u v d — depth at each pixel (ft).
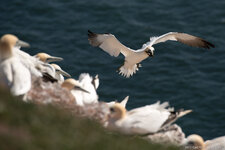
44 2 130.41
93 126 45.01
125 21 125.59
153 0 133.28
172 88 107.96
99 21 125.90
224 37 123.03
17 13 127.24
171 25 125.59
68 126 42.06
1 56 52.85
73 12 128.36
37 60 63.87
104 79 109.91
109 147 40.42
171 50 118.21
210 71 113.09
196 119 100.22
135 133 53.72
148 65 113.60
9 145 35.35
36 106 44.11
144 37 121.70
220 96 105.81
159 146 46.73
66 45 119.03
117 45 76.38
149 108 56.65
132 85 108.58
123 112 54.19
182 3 132.77
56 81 63.62
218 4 132.77
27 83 51.37
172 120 55.93
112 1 131.44
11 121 38.60
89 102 59.82
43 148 36.65
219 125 98.99
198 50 118.52
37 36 121.29
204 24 126.72
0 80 51.01
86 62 114.42
